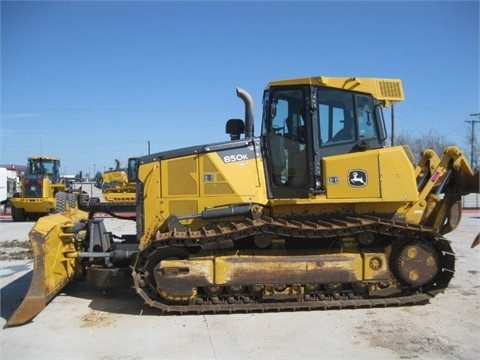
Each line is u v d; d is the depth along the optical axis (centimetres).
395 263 696
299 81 707
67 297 743
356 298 696
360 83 717
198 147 718
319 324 610
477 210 2795
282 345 541
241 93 770
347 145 710
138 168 732
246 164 714
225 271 659
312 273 672
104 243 763
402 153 695
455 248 1208
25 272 934
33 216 2328
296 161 712
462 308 678
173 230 666
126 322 623
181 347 537
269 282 665
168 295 657
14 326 611
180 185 715
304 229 657
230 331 587
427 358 502
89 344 549
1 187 2847
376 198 686
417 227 672
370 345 539
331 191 682
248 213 696
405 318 633
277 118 718
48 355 517
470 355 509
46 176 2280
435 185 753
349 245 706
